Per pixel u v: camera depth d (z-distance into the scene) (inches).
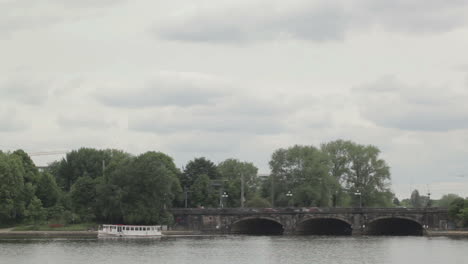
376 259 6289.4
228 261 6122.1
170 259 6254.9
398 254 6727.4
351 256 6535.4
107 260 6141.7
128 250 7091.5
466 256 6515.8
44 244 7721.5
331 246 7721.5
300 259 6289.4
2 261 6028.5
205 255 6628.9
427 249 7249.0
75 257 6363.2
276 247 7578.7
